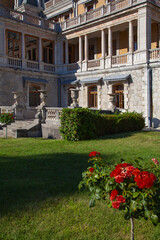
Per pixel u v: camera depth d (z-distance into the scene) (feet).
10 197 14.84
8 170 20.74
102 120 39.22
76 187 16.31
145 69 61.93
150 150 27.68
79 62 80.07
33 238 10.60
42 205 13.69
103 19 71.26
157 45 70.28
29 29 76.95
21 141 37.88
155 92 60.39
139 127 47.42
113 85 70.33
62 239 10.59
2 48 70.13
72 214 12.75
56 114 43.37
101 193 9.92
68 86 82.79
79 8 88.43
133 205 8.86
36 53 86.07
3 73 70.33
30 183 17.13
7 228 11.41
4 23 70.28
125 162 10.66
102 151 27.43
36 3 100.17
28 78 75.97
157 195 9.25
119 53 78.02
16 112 54.75
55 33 83.92
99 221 12.13
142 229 11.53
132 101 64.85
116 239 10.66
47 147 31.58
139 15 62.59
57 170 20.54
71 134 36.01
